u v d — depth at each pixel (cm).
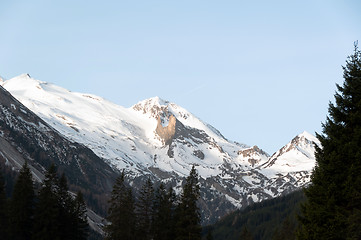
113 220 8444
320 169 4091
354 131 3956
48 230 8294
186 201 7562
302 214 4194
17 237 8475
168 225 8188
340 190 3881
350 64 4188
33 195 8650
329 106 4172
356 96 4053
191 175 7688
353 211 3756
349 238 3634
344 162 3956
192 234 7388
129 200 8606
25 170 8681
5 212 8700
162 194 8681
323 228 3828
